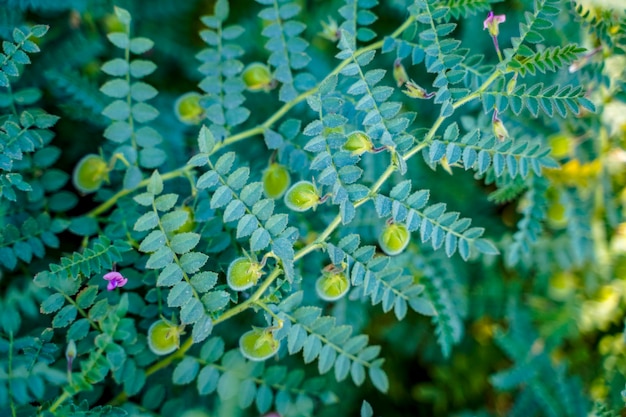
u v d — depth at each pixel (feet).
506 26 2.11
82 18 2.02
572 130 2.06
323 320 1.72
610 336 2.23
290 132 1.88
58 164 2.03
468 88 1.81
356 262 1.70
